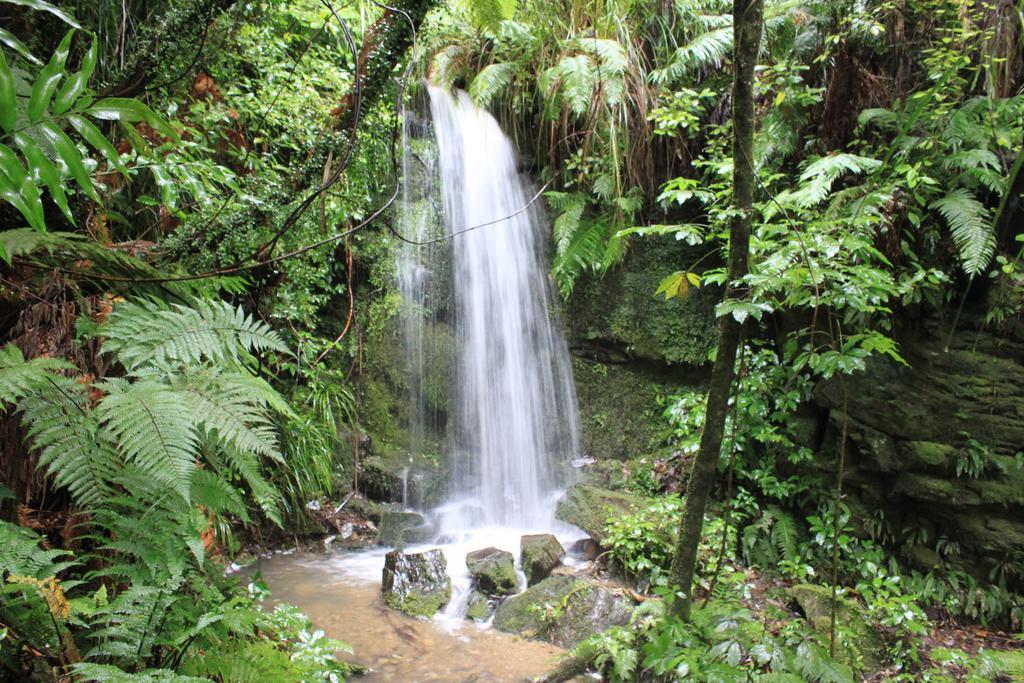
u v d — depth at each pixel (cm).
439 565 429
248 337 249
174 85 360
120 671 167
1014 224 467
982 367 468
